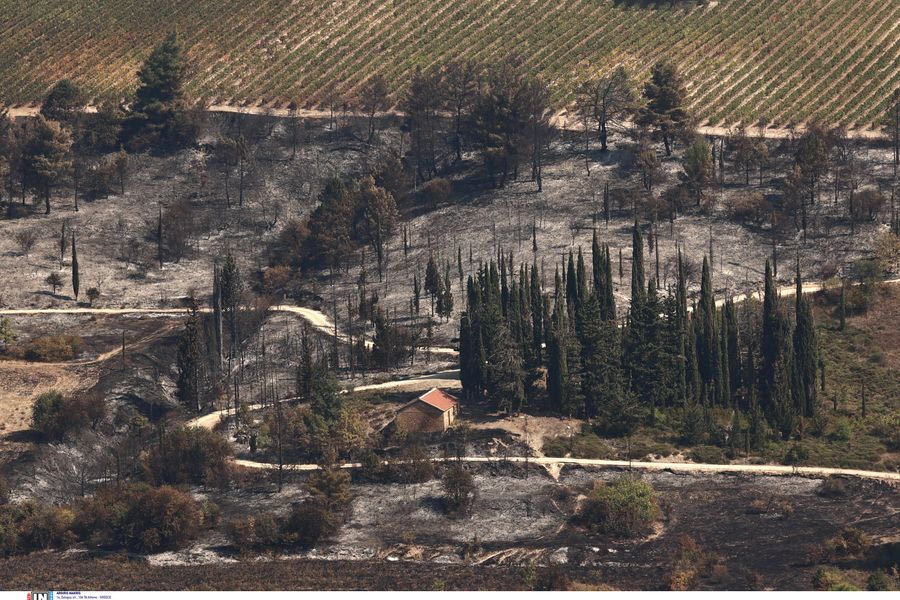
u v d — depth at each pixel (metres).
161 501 185.12
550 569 168.38
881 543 174.25
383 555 179.25
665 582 166.25
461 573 171.25
